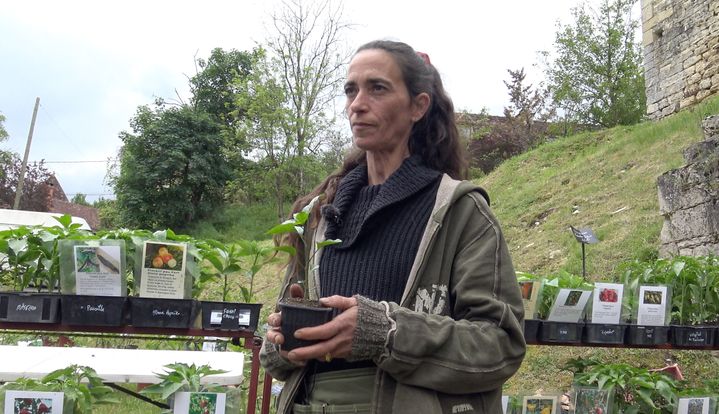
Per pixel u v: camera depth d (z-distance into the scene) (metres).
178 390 2.68
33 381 2.69
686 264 4.08
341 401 1.59
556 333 3.31
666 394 3.31
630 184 9.83
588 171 11.35
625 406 3.34
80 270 2.52
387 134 1.75
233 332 2.63
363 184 1.86
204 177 28.97
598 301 3.42
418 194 1.70
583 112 24.48
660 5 13.80
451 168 1.86
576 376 3.39
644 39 14.40
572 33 24.50
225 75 33.44
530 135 23.80
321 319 1.44
